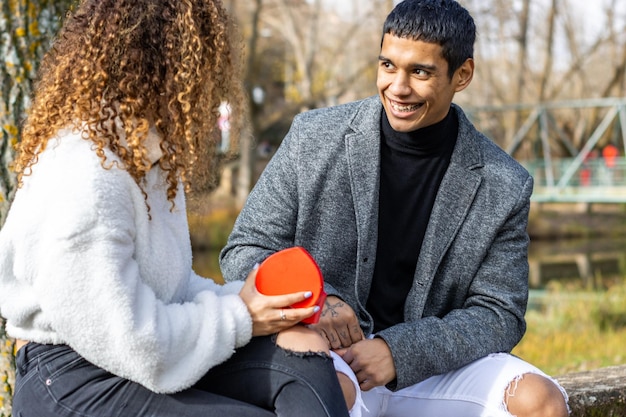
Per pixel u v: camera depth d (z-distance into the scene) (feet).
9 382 9.36
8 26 9.66
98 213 5.13
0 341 9.34
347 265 7.75
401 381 6.95
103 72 5.47
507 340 7.43
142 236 5.48
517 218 7.68
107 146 5.41
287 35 82.02
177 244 5.78
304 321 5.79
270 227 7.73
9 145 9.59
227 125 6.34
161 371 5.26
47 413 5.40
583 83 89.97
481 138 7.83
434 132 7.53
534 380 7.00
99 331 5.09
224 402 5.48
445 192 7.59
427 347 7.03
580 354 20.39
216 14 5.85
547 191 53.83
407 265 7.74
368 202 7.57
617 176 52.16
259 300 5.66
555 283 43.34
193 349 5.39
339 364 6.59
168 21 5.64
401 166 7.67
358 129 7.70
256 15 72.90
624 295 33.19
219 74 6.02
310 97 76.64
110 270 5.10
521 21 78.74
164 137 5.64
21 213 5.26
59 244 5.05
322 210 7.72
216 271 46.62
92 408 5.38
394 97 7.21
